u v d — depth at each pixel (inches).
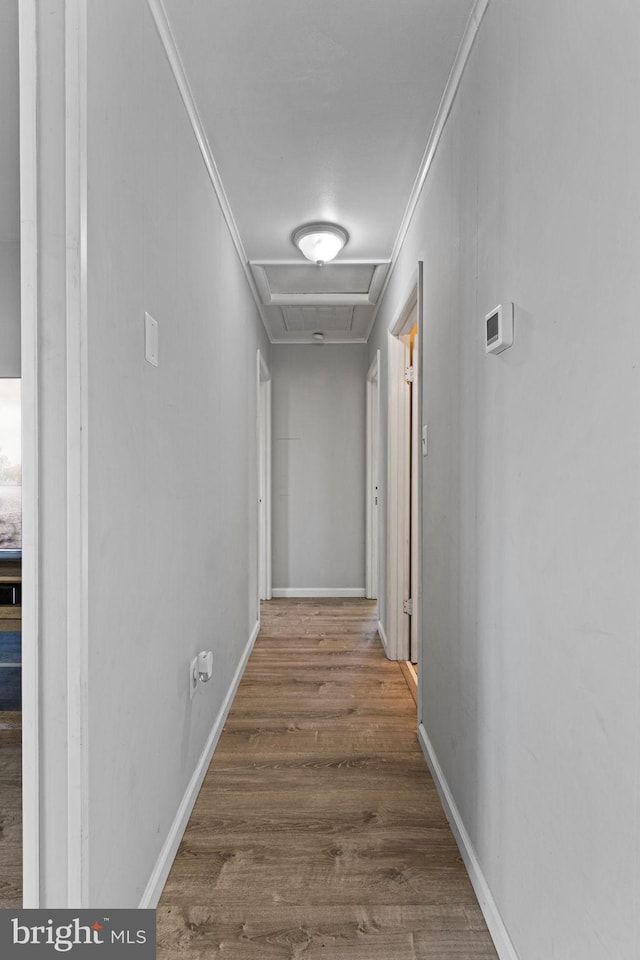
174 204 65.2
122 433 47.3
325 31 61.7
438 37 62.9
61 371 38.2
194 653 75.7
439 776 76.6
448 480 73.9
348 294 152.6
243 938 52.6
